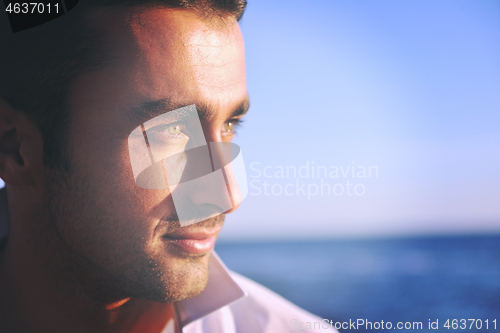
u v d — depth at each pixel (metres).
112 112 0.53
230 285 0.82
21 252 0.62
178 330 0.80
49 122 0.55
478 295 7.31
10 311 0.63
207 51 0.55
